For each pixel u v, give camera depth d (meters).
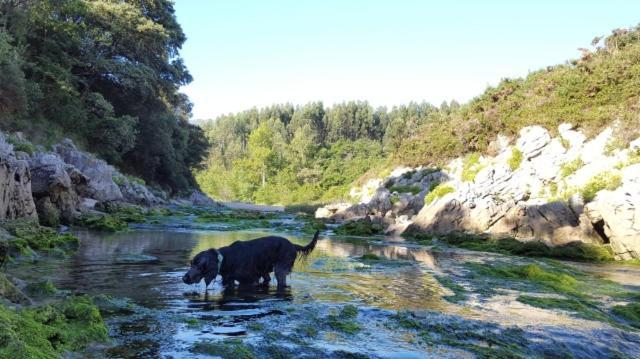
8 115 31.39
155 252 13.40
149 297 7.58
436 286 9.53
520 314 7.31
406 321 6.45
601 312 7.82
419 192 38.03
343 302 7.68
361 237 24.17
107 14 45.56
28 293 6.91
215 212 41.75
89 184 30.27
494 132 39.16
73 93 41.84
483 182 29.72
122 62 46.38
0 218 14.61
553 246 18.98
